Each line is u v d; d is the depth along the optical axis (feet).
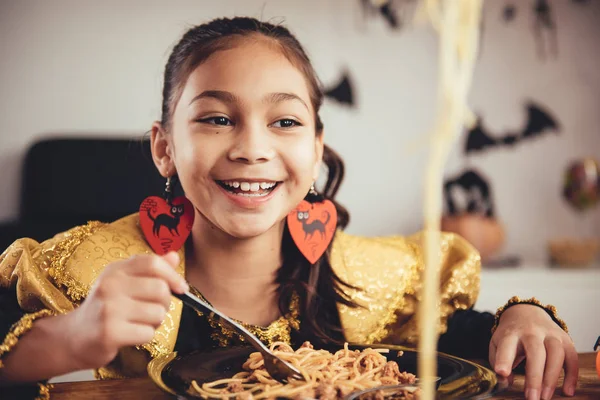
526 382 2.41
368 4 9.66
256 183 2.92
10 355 2.25
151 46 9.28
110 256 3.20
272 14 9.45
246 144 2.85
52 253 3.18
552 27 10.18
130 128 9.26
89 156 8.84
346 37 9.64
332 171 3.90
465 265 3.69
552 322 2.78
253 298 3.26
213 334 3.21
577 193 9.58
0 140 8.91
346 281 3.52
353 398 2.02
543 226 10.12
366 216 9.74
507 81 10.05
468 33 1.18
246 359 2.54
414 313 3.70
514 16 10.09
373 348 2.72
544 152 10.14
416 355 2.61
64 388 2.40
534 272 8.75
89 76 9.15
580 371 2.69
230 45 2.96
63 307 3.03
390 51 9.76
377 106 9.74
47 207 8.65
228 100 2.87
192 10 9.35
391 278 3.63
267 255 3.25
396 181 9.81
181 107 2.99
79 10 9.10
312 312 3.28
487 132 9.96
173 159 3.18
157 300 2.18
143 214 3.28
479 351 3.17
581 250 9.26
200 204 2.96
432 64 9.89
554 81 10.19
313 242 3.33
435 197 1.24
